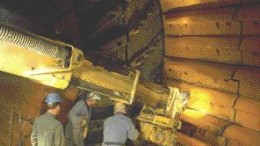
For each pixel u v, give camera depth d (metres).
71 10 5.62
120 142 4.88
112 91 4.46
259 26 3.97
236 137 4.47
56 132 4.64
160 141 5.06
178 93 5.10
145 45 5.68
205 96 4.97
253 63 4.20
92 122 5.96
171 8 5.30
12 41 3.20
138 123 5.14
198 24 4.78
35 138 4.72
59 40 3.89
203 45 4.81
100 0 5.55
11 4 5.46
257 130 4.24
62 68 3.66
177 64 5.41
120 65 4.43
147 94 4.91
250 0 4.04
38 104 5.61
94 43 5.72
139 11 5.56
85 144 5.65
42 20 5.54
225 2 4.33
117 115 4.93
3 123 6.04
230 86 4.53
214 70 4.72
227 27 4.35
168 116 5.08
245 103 4.36
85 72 4.15
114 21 5.63
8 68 3.44
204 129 5.02
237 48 4.30
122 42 5.70
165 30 5.53
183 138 5.40
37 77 3.63
